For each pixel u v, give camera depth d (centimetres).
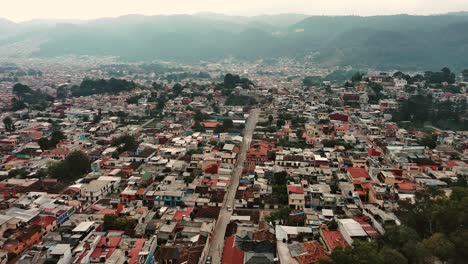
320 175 16088
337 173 16600
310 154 18575
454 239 8362
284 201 13838
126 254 9769
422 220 10256
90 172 17588
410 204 10975
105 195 14800
